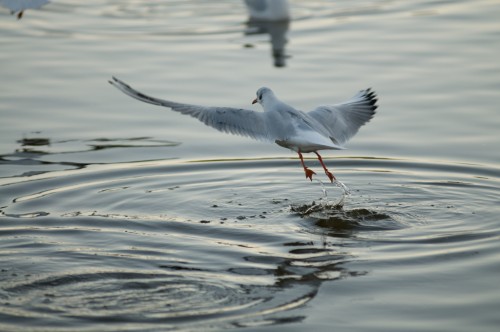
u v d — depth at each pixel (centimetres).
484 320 965
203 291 1055
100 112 1806
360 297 1030
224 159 1572
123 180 1467
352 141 1639
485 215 1291
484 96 1812
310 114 1186
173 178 1479
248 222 1284
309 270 1109
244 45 2248
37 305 1020
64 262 1141
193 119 1792
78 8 2689
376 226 1259
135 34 2375
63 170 1512
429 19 2412
